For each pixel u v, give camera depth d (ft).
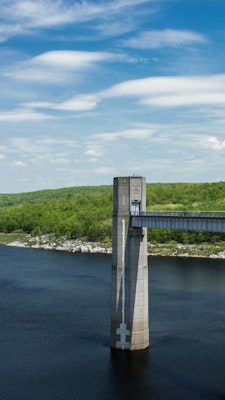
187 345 268.82
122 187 270.26
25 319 322.34
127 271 266.36
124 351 262.06
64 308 351.87
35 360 248.93
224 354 254.68
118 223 269.44
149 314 329.52
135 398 208.95
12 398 208.33
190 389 215.92
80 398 208.95
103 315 331.57
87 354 257.75
